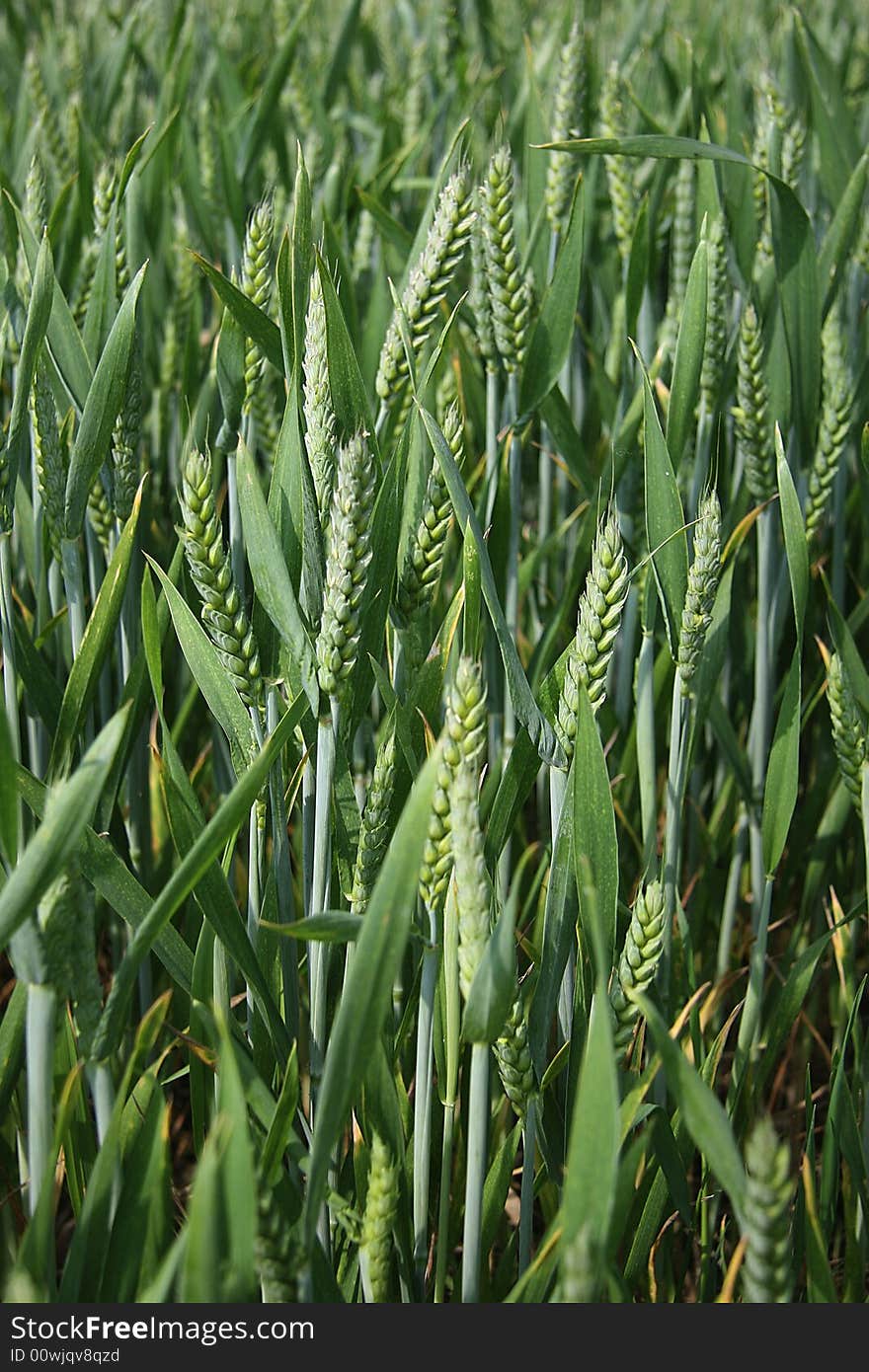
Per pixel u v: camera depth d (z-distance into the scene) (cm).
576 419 122
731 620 112
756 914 106
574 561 102
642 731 96
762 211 115
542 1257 78
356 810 85
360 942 73
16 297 97
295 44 125
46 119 130
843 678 88
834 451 103
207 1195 69
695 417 106
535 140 118
